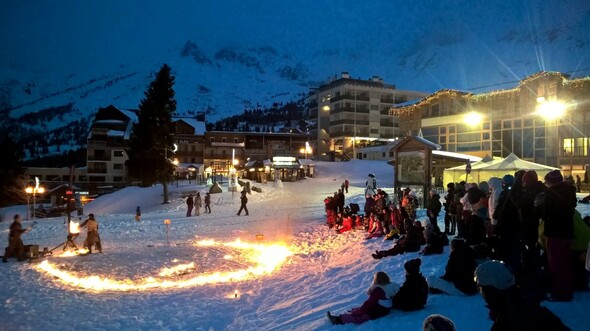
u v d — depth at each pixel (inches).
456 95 2066.9
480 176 1255.5
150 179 2047.2
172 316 369.7
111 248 724.0
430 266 415.2
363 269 478.9
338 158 3499.0
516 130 1855.3
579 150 1658.5
